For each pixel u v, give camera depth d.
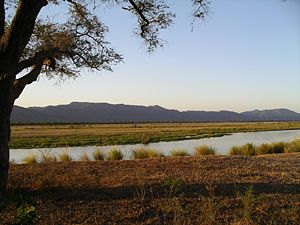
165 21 11.11
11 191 9.24
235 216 7.46
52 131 74.94
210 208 7.23
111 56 11.71
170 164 14.06
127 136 54.00
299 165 14.46
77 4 11.12
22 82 8.94
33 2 8.20
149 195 8.95
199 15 9.55
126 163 14.75
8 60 8.27
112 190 9.54
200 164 13.93
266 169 13.02
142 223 7.17
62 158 18.98
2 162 8.44
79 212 7.81
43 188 9.85
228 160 15.06
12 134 61.53
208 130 77.50
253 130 80.69
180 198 8.48
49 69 11.91
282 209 7.95
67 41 11.11
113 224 7.15
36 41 11.48
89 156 23.62
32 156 18.70
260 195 8.59
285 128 92.56
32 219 4.70
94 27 11.40
